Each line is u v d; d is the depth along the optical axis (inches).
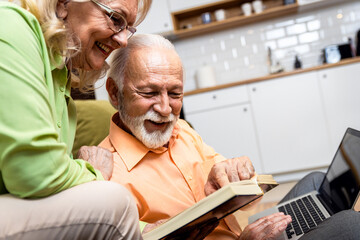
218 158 59.9
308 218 50.1
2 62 29.8
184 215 33.6
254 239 41.1
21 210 29.9
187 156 53.7
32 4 37.0
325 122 154.9
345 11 175.6
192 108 164.1
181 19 190.2
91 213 31.1
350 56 169.0
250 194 33.7
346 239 34.1
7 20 32.0
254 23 184.1
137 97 47.7
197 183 52.7
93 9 40.5
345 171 52.4
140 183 48.8
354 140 53.4
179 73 48.8
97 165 47.8
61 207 30.7
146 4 52.7
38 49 34.6
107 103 77.9
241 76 187.3
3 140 28.7
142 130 48.6
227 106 161.6
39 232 30.2
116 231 32.2
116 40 43.0
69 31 40.5
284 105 157.2
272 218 42.7
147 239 34.7
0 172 31.5
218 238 49.1
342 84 152.9
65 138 43.1
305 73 155.0
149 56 47.7
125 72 48.5
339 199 50.8
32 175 29.4
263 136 159.8
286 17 180.9
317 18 178.1
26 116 29.4
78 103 73.2
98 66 44.8
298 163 157.6
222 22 174.9
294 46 181.0
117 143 51.1
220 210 34.3
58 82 42.3
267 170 160.2
